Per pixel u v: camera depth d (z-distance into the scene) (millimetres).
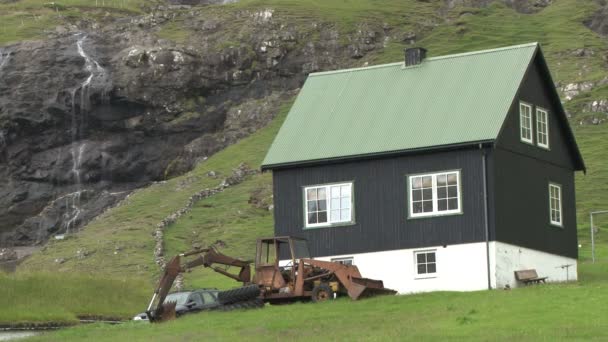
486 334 58812
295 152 88250
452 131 83875
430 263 82812
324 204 86688
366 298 76875
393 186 84562
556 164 90188
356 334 61406
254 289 76875
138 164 197375
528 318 63312
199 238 145250
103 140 199250
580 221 132875
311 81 95000
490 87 86875
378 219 84688
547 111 90062
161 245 141125
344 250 85438
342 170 86438
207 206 160500
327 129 89250
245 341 61094
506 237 82125
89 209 187750
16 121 197000
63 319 94562
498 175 82312
